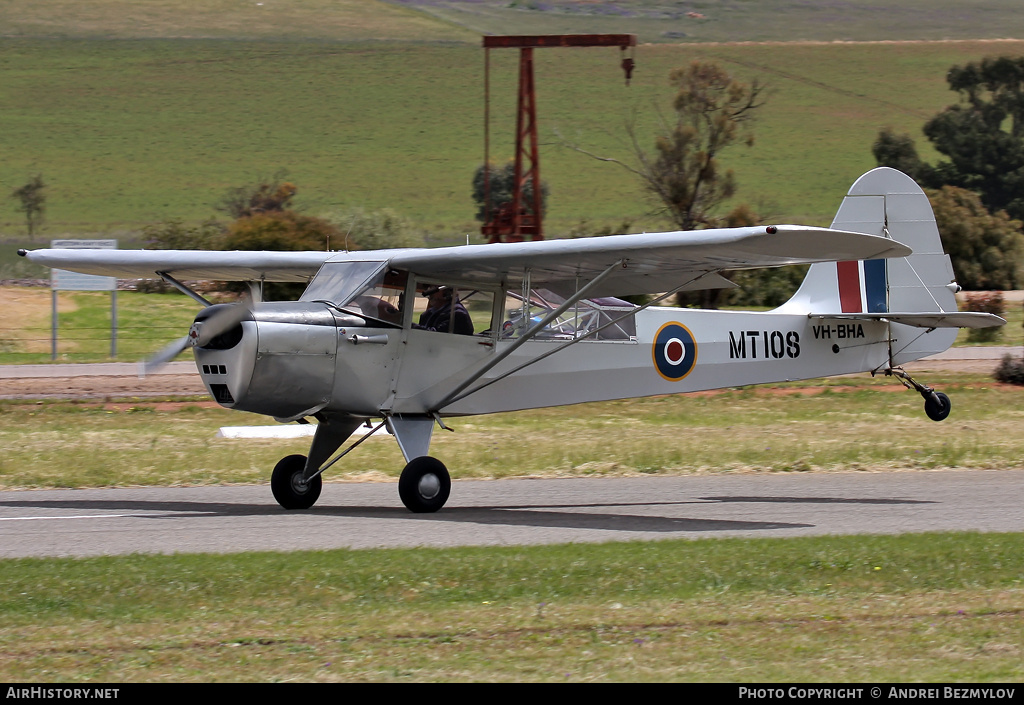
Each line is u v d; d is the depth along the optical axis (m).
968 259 165.50
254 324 31.84
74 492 39.41
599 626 21.20
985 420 60.38
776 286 120.25
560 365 39.03
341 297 34.81
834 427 57.72
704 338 42.44
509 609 22.25
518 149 134.88
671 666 19.17
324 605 22.42
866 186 46.12
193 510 35.34
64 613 21.77
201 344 31.78
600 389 40.03
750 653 19.84
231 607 22.23
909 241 46.38
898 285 46.34
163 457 46.19
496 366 37.72
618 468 45.12
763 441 52.31
